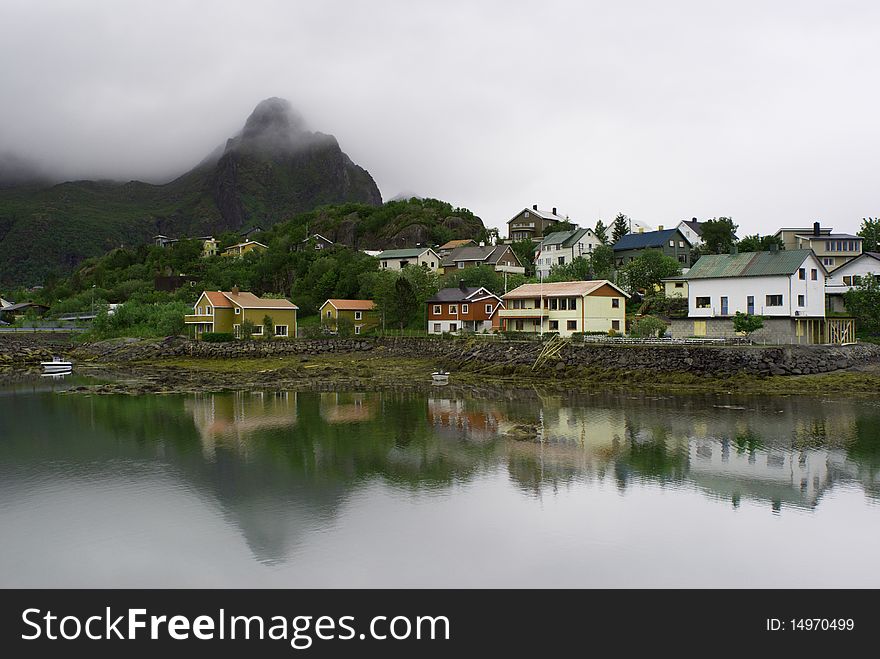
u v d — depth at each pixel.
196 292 133.50
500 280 106.31
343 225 181.00
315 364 82.19
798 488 28.45
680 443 36.91
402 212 183.62
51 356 98.62
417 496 27.91
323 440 38.94
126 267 178.38
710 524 24.44
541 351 70.19
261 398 57.12
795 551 22.17
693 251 115.50
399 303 96.19
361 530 24.22
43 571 21.36
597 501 27.05
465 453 35.31
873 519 24.80
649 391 57.47
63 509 26.72
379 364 80.94
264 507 26.72
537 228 162.62
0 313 141.12
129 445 37.94
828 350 58.34
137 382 69.69
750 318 62.62
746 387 56.00
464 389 61.88
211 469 32.47
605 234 137.62
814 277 66.81
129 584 20.62
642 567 21.14
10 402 55.41
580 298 77.12
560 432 40.34
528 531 23.94
